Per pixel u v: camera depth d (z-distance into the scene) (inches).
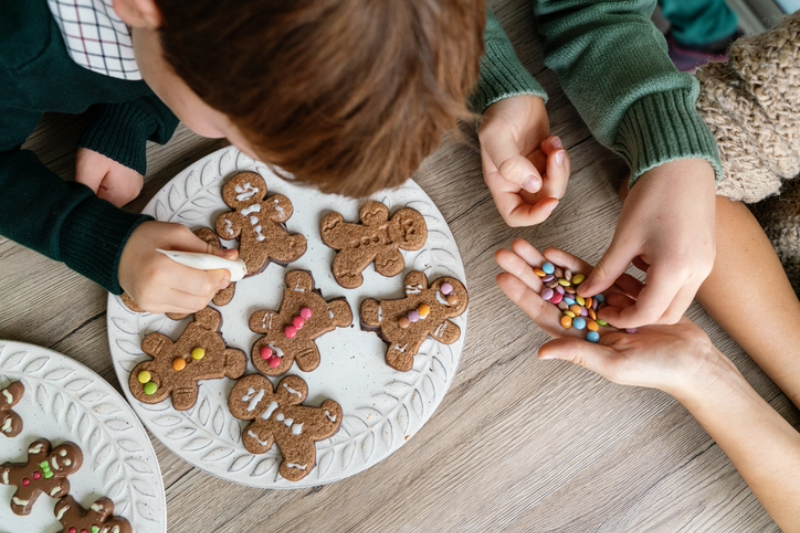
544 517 27.5
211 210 27.5
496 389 27.9
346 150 19.7
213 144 28.4
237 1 18.7
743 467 27.4
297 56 18.7
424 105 19.6
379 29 18.6
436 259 27.8
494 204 28.8
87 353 26.9
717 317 28.5
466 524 27.3
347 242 27.5
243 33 18.8
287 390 26.5
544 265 27.0
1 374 26.0
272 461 26.1
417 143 20.2
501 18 29.8
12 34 23.0
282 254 27.3
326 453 26.3
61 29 23.4
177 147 28.2
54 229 25.0
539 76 29.5
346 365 27.0
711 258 24.8
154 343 26.4
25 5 23.0
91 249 25.1
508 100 26.4
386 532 27.0
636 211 25.3
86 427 26.0
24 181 25.4
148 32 20.9
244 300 27.1
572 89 28.1
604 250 28.8
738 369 28.9
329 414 26.4
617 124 27.0
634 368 26.0
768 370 28.4
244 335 27.0
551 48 28.7
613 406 28.2
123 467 25.9
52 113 27.8
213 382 26.5
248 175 27.6
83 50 23.6
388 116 19.3
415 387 26.9
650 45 27.0
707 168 25.2
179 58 19.9
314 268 27.6
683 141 25.1
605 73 27.1
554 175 25.8
